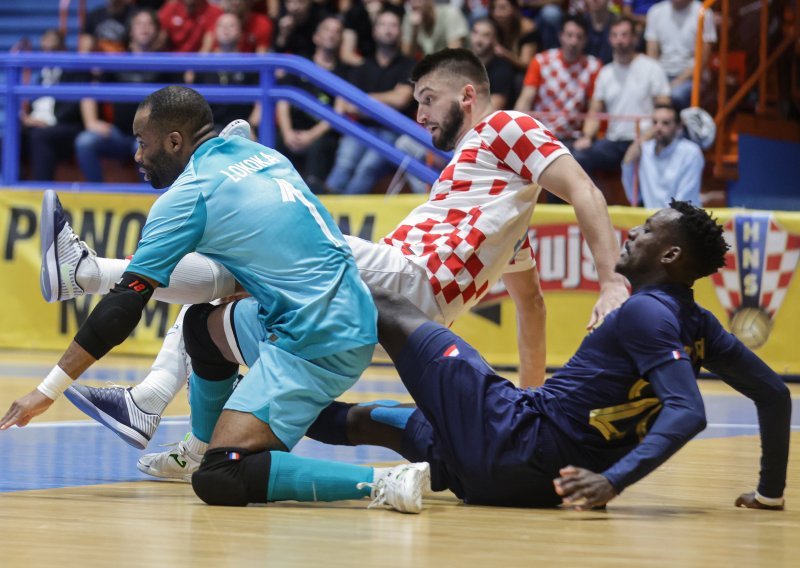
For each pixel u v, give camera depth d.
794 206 14.51
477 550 3.45
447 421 4.39
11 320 12.57
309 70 11.26
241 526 3.87
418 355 4.46
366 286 4.66
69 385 4.56
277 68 11.39
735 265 10.91
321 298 4.47
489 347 11.38
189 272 5.07
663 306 4.18
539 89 12.88
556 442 4.29
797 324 10.78
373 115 11.01
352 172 12.79
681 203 4.32
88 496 4.62
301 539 3.62
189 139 4.77
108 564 3.17
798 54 14.52
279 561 3.23
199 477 4.37
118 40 14.84
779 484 4.40
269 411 4.39
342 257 4.63
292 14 13.98
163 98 4.76
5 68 12.38
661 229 4.28
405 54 13.34
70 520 3.97
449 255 5.27
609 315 4.32
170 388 5.16
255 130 13.23
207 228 4.57
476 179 5.37
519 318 6.19
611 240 5.09
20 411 4.50
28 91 12.29
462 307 5.38
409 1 14.14
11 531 3.72
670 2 13.20
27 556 3.28
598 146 12.32
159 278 4.53
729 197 13.62
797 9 14.38
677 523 4.07
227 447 4.36
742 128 13.68
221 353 4.81
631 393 4.24
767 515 4.30
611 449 4.29
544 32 13.88
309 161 12.87
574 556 3.37
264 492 4.34
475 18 13.91
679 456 6.14
